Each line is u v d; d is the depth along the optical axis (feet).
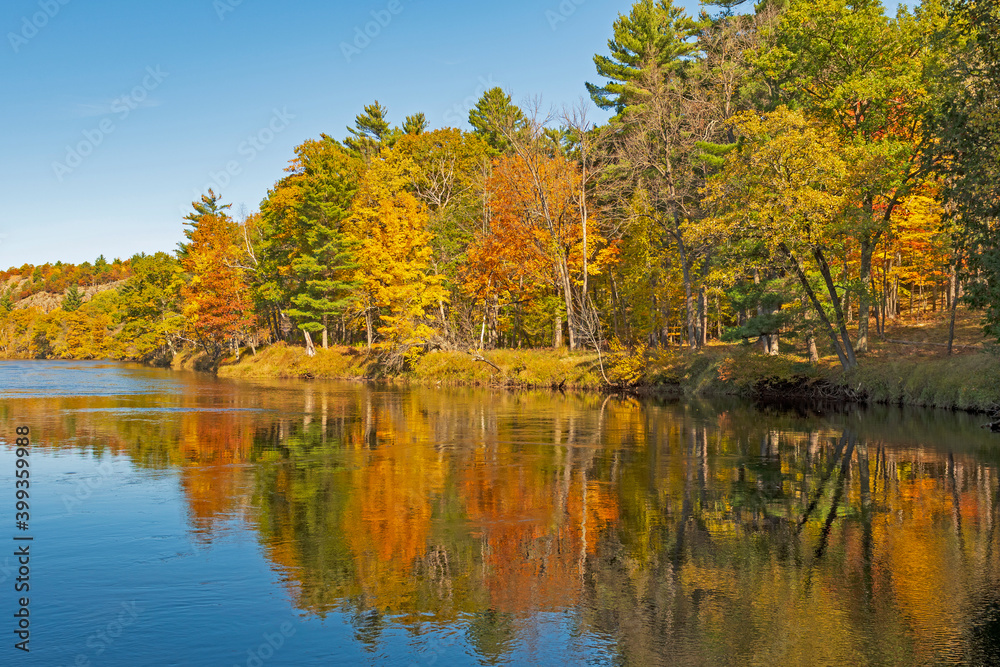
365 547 38.96
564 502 49.26
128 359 438.40
